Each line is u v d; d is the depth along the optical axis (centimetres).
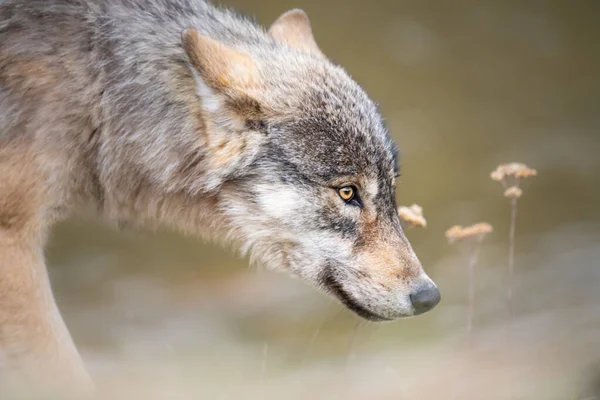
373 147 1063
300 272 1088
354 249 1066
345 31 2689
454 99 2522
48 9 1041
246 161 1045
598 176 2230
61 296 1898
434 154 2333
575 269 1684
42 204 1041
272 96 1038
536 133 2425
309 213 1055
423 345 1274
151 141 1073
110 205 1130
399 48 2666
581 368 1012
